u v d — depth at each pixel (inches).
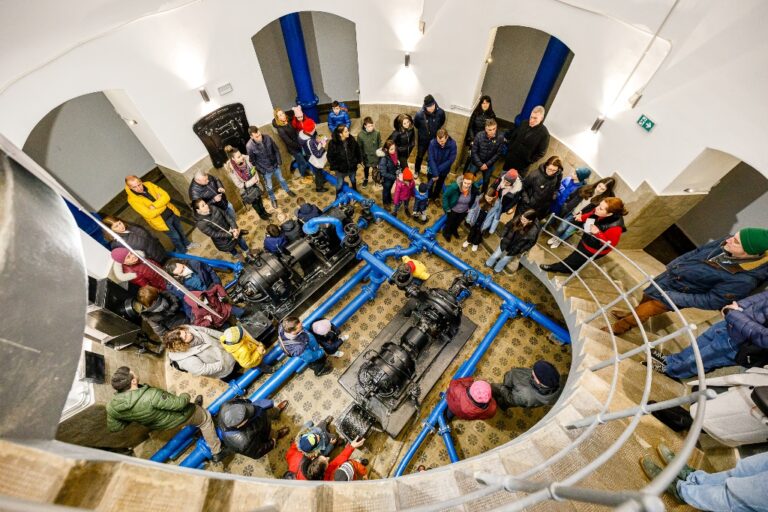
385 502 103.5
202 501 65.7
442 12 249.0
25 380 47.0
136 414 151.3
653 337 186.1
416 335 196.9
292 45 297.4
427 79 294.8
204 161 273.7
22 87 163.8
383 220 300.4
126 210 309.9
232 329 177.5
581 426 123.0
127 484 55.7
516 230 209.3
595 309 198.8
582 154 257.3
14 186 53.8
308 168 326.6
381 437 201.8
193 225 297.6
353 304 239.6
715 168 188.1
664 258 268.7
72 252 59.4
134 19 192.2
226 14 225.6
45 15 161.0
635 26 191.2
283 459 196.9
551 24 222.4
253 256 247.0
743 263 131.9
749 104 155.7
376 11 259.0
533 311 232.4
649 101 199.9
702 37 167.5
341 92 391.2
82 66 183.0
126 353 201.2
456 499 70.5
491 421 207.8
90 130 278.4
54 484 45.9
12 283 48.0
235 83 255.8
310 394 217.2
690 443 66.1
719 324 139.4
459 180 238.7
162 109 228.4
